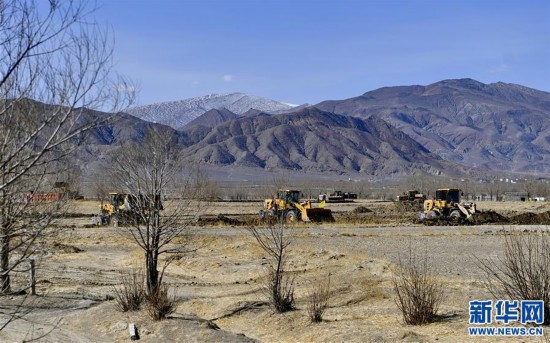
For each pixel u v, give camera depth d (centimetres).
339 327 1402
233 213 6381
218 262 2669
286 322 1512
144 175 1734
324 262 2580
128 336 1419
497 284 1872
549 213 5334
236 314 1672
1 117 773
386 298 1778
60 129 770
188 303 1850
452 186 14975
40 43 762
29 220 902
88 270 2561
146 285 1839
